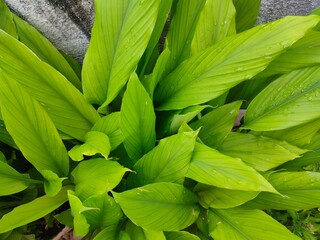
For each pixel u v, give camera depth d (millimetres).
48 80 526
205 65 526
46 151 520
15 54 501
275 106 553
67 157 538
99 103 575
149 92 544
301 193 531
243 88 657
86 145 504
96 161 513
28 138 494
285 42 464
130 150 531
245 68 491
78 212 421
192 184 589
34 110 490
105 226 517
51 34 664
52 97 535
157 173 512
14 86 466
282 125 534
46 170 491
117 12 508
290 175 531
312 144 588
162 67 538
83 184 492
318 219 615
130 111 484
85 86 539
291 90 549
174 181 501
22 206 479
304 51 546
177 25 596
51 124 506
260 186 437
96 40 510
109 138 531
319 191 522
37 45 595
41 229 642
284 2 683
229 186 450
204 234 551
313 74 541
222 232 509
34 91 518
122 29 515
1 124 560
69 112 553
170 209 493
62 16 633
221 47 515
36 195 594
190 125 571
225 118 559
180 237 508
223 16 550
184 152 470
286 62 552
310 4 690
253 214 519
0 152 553
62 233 593
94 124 568
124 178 599
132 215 442
